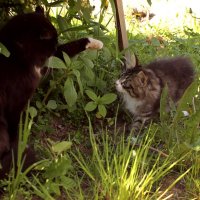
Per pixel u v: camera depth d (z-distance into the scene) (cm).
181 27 208
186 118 124
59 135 119
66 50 112
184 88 142
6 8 123
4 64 95
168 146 112
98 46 114
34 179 96
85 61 116
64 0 126
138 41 152
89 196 97
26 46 97
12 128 98
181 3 248
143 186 94
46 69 109
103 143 111
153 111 134
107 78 138
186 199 100
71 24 144
